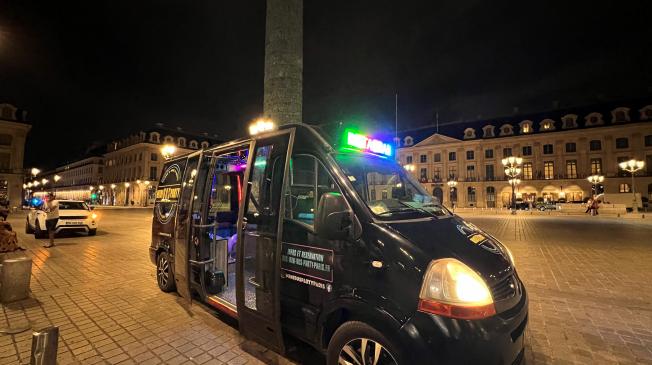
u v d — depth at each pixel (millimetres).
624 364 3156
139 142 60625
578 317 4320
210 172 4289
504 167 51406
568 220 22172
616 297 5121
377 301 2275
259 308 3102
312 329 2707
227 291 4340
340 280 2527
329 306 2564
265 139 3494
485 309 2119
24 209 42750
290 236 3002
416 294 2170
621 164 33031
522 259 8086
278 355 3275
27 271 5055
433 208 3354
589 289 5539
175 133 65000
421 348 2025
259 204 3301
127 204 63094
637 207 31562
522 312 2402
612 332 3859
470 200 53406
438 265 2229
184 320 4168
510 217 26625
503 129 52656
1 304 4746
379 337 2219
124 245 10492
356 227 2547
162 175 5770
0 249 8914
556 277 6320
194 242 4297
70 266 7344
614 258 8203
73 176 89312
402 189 3562
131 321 4141
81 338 3666
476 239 2807
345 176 2803
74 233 13602
